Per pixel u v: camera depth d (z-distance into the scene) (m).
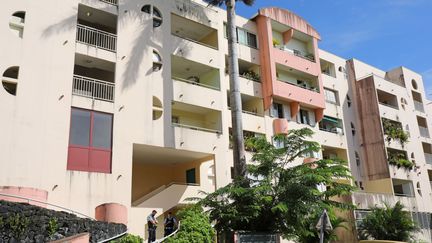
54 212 15.98
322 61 39.12
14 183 18.41
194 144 24.95
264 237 18.67
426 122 46.44
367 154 38.50
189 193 24.41
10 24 20.39
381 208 30.56
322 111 34.81
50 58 20.92
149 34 25.09
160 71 24.84
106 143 21.59
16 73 20.38
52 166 19.55
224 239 19.22
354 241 29.03
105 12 23.92
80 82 22.16
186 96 25.70
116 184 21.23
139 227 21.55
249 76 31.48
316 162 20.17
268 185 18.73
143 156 25.72
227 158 26.53
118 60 23.30
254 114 30.42
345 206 19.66
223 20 31.06
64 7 22.12
